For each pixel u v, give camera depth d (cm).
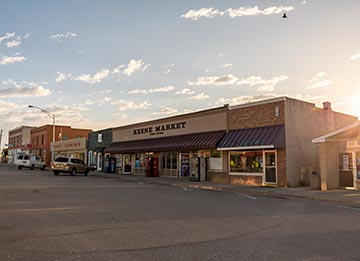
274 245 715
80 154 5231
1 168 5119
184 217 1048
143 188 2100
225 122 2617
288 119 2222
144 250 670
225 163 2542
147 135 3556
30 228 860
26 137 8525
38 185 2156
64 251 657
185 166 2975
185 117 3030
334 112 2605
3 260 596
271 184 2236
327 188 1991
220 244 719
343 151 2094
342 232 854
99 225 906
